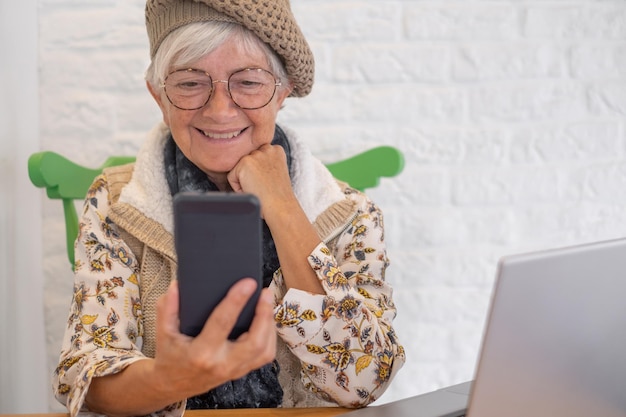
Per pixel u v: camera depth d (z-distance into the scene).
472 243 1.80
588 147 1.80
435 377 1.81
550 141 1.79
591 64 1.78
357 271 1.26
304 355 1.07
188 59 1.13
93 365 0.98
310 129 1.75
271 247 1.23
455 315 1.80
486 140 1.78
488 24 1.75
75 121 1.71
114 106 1.71
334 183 1.33
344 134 1.75
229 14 1.10
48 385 1.76
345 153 1.75
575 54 1.78
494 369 0.68
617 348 0.79
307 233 1.12
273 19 1.12
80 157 1.72
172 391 0.83
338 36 1.73
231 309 0.67
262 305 0.69
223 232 0.66
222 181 1.28
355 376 1.08
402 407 0.90
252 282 0.66
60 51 1.70
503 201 1.79
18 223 1.64
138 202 1.22
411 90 1.75
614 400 0.82
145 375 0.87
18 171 1.64
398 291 1.79
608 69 1.79
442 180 1.78
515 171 1.79
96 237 1.21
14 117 1.62
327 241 1.28
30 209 1.69
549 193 1.80
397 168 1.57
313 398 1.25
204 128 1.17
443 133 1.77
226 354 0.70
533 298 0.68
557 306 0.71
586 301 0.73
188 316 0.69
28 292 1.68
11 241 1.61
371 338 1.09
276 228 1.12
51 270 1.74
